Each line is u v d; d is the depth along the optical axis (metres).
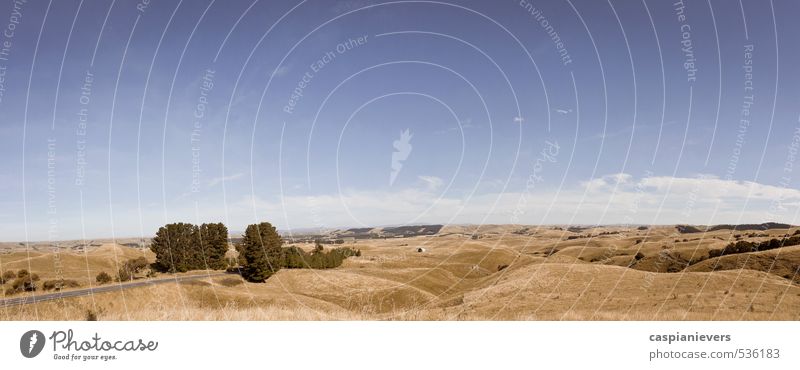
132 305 42.66
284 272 78.94
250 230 78.69
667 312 29.16
